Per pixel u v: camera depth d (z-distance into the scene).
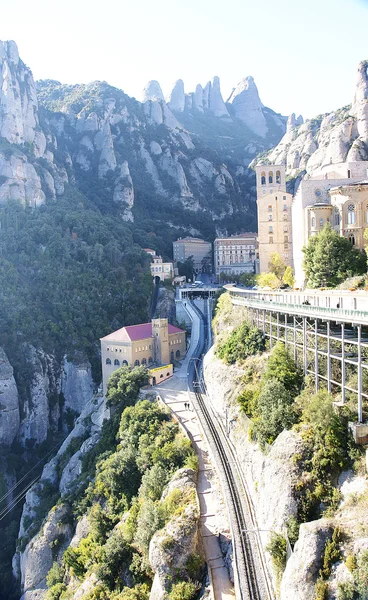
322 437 45.94
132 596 54.12
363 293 61.91
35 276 170.50
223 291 148.88
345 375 51.53
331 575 34.56
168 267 199.50
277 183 170.88
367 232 93.00
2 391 135.50
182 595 47.66
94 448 96.75
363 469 42.06
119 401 101.25
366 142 168.00
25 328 151.25
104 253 182.62
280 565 41.62
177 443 72.75
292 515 42.84
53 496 97.31
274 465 47.28
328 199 113.88
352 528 36.28
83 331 156.12
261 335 78.44
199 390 98.56
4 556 103.50
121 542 62.53
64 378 149.00
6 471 126.00
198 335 141.75
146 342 121.31
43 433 141.12
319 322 61.53
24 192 198.62
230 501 55.81
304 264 101.25
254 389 65.31
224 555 51.78
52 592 73.56
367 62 194.88
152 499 64.81
